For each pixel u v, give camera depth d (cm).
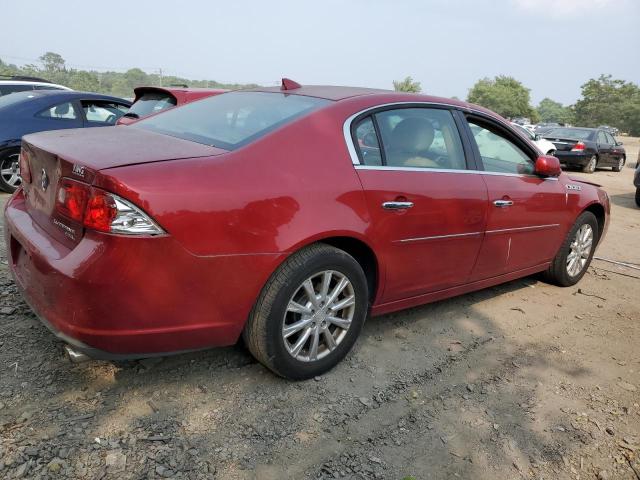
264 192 254
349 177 290
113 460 221
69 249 235
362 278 301
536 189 422
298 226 263
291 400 276
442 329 383
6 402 248
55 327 233
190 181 236
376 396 288
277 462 232
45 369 276
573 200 469
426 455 248
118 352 234
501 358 349
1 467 210
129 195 219
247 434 247
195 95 732
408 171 324
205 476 219
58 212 242
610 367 353
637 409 304
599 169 1978
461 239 359
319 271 279
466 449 255
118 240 219
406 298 347
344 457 240
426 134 346
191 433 243
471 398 298
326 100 317
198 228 233
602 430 281
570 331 405
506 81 12162
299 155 277
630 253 674
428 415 278
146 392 268
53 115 729
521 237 419
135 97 800
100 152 244
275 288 264
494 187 379
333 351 301
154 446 232
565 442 268
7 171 695
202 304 244
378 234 302
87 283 219
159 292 230
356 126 308
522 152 428
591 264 602
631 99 11744
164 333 239
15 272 280
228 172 249
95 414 247
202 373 290
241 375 292
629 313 455
